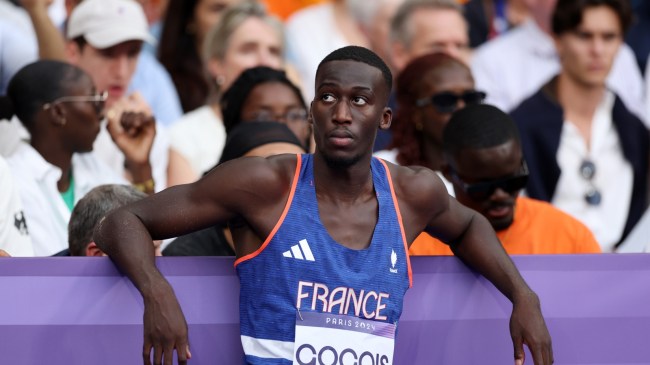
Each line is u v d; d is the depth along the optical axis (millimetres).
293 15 25188
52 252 15883
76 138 16703
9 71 20844
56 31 21109
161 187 20062
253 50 21781
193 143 21109
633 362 12250
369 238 10656
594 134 22297
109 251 10531
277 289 10453
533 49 24375
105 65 20672
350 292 10492
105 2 20797
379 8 24719
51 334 11352
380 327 10609
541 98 22484
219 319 11547
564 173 22047
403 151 18297
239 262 10680
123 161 18969
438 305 11953
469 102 18047
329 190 10609
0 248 13836
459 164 14398
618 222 22188
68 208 16891
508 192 14391
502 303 12062
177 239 14719
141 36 20859
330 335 10445
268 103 17141
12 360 11281
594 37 22109
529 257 12227
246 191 10453
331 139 10133
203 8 23078
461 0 26359
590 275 12289
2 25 20891
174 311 10172
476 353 12000
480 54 24562
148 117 18516
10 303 11320
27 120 16500
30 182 15992
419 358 11891
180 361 10125
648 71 25062
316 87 10297
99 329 11414
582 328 12203
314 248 10477
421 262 11977
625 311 12273
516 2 24969
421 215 10977
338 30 24688
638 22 25406
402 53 23203
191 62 23188
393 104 22891
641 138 22641
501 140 14234
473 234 11461
